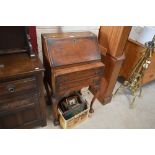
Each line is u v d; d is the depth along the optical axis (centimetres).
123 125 183
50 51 131
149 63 194
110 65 175
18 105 131
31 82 123
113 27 158
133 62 224
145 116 201
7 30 125
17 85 118
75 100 180
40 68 119
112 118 192
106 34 169
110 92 203
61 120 166
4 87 113
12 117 137
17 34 129
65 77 132
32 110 144
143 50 192
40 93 136
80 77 141
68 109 170
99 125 180
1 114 128
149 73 228
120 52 168
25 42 134
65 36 142
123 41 160
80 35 149
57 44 134
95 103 211
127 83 218
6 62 123
